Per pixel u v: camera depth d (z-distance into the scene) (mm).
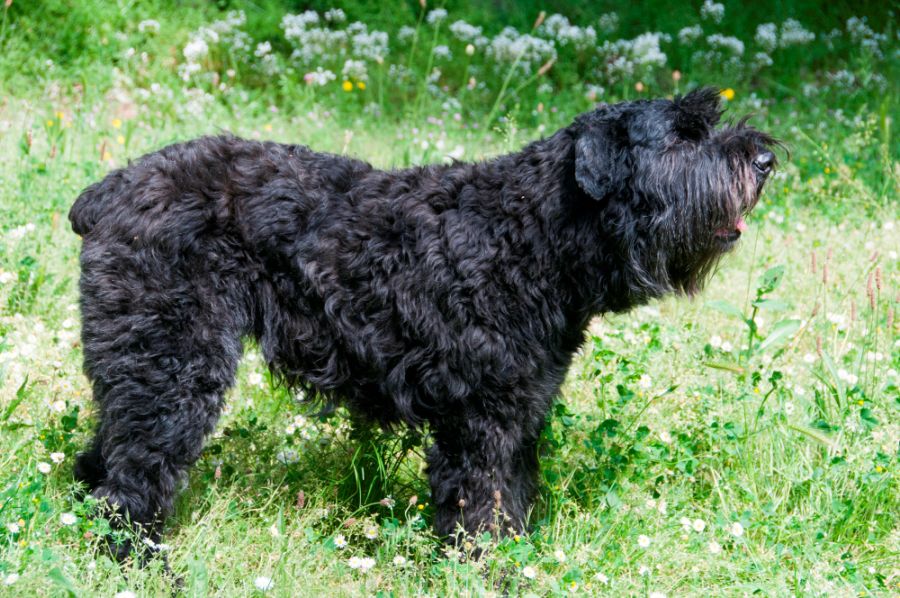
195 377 4836
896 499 5551
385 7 14922
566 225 4836
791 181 10766
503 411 4863
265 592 4520
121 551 4840
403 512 5551
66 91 11656
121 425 4801
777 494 5688
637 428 5992
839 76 13914
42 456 5398
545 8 15984
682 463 5805
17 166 8445
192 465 5035
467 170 5102
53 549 4508
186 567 4848
